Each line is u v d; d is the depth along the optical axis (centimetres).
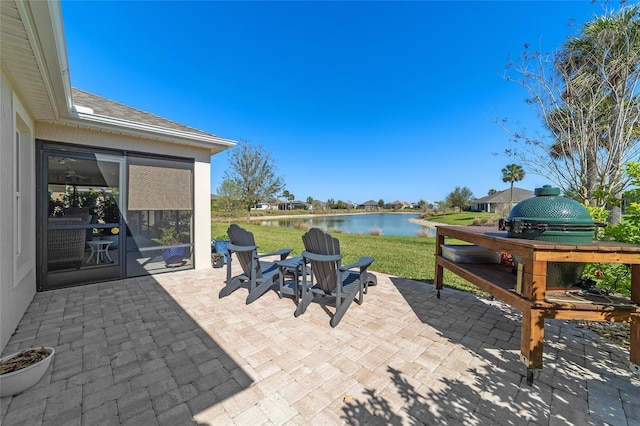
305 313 337
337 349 250
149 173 523
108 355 237
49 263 428
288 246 931
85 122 423
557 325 314
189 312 338
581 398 186
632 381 206
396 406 177
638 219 291
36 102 339
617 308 197
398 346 257
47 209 423
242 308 352
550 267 226
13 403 174
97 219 510
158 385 196
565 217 220
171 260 568
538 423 162
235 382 200
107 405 175
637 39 393
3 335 247
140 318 319
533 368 197
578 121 446
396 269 595
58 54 242
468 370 219
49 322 306
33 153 394
